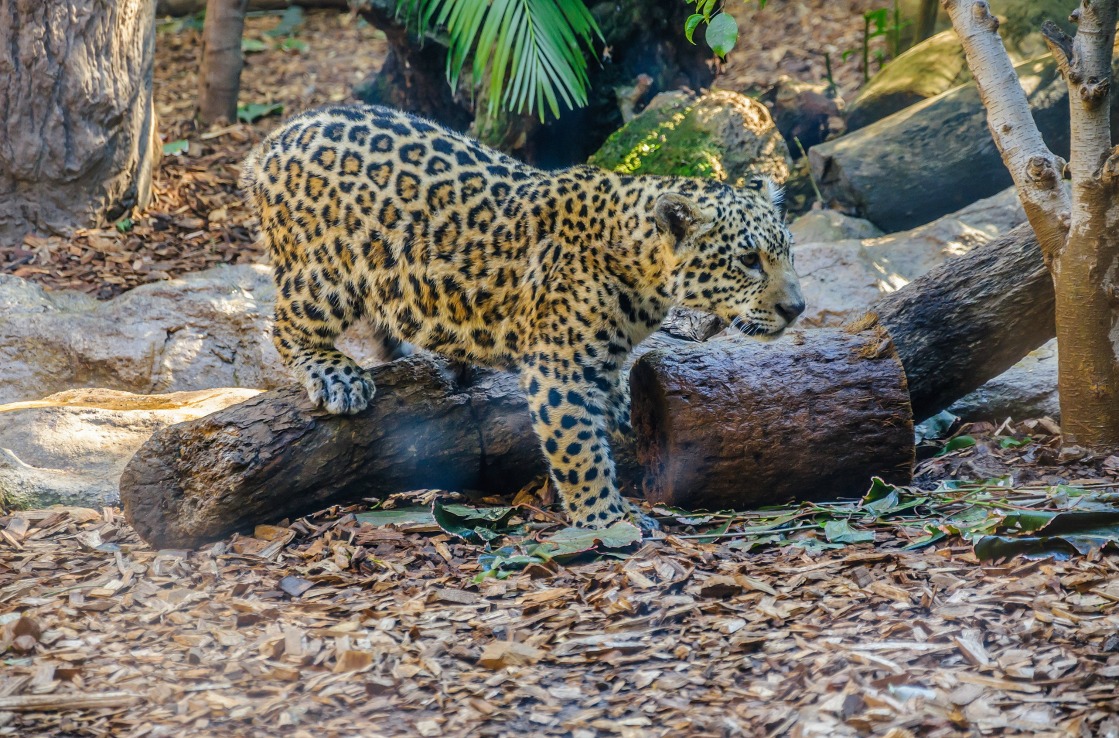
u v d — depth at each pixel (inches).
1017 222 639.8
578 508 396.2
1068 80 417.7
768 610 312.5
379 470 420.2
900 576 327.0
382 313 433.7
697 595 327.3
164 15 1224.8
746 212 386.6
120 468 471.5
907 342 479.5
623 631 308.5
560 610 324.5
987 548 334.6
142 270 703.7
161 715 273.6
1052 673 264.4
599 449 395.5
